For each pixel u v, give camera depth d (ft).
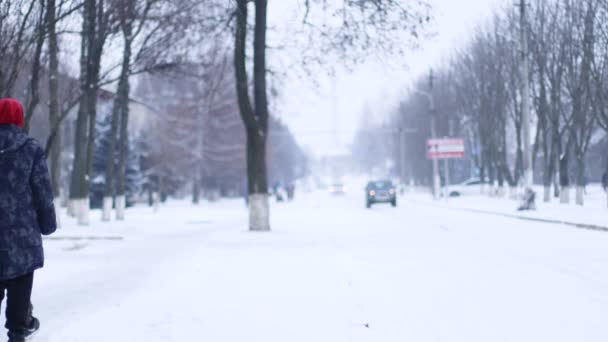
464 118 167.94
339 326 19.86
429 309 22.21
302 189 409.08
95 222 82.89
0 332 19.16
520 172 165.89
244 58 59.57
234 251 43.57
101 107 162.20
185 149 168.66
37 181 16.31
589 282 28.04
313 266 34.55
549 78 104.78
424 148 202.80
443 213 100.83
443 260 36.47
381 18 54.03
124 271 34.04
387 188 133.49
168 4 57.57
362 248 44.32
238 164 175.22
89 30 53.93
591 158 179.01
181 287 28.19
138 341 18.43
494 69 129.08
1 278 15.55
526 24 99.04
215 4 57.52
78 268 35.55
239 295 25.84
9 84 42.91
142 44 58.95
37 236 16.26
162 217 100.42
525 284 27.50
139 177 166.71
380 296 24.86
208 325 20.39
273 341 18.20
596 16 85.40
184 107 151.74
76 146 73.77
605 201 112.37
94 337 18.93
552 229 61.26
